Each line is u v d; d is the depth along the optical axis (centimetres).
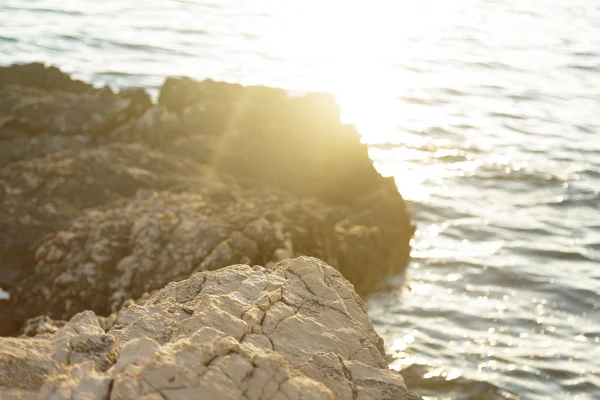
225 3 7206
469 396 2073
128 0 6844
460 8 7894
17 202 2319
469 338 2316
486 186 3488
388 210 2698
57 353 605
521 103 4950
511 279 2670
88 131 2761
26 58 4919
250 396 538
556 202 3375
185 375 540
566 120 4647
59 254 2109
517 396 2084
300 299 702
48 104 2817
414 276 2612
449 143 4022
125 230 2142
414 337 2295
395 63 5769
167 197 2372
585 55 6419
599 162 3909
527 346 2300
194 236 2111
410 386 2091
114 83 4597
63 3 6431
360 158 2758
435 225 3038
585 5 8394
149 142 2750
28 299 2062
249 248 2103
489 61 6025
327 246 2362
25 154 2636
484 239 2956
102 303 2023
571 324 2444
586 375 2178
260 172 2673
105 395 533
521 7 8125
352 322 686
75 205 2352
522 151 3975
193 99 2947
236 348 568
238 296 700
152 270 2045
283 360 564
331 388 597
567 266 2808
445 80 5391
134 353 581
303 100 2864
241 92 2948
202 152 2686
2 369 576
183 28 6088
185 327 646
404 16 7431
